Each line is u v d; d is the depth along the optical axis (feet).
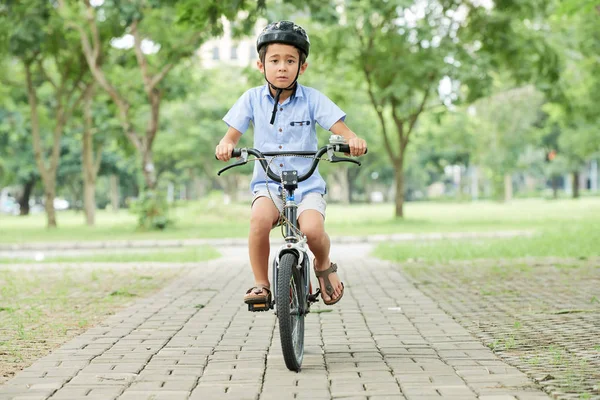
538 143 207.72
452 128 163.84
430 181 315.17
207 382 16.10
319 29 88.53
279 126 17.89
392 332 22.12
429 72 82.94
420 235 71.36
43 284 35.68
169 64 82.53
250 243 17.28
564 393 14.52
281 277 16.46
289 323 16.37
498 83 152.76
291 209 17.37
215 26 39.99
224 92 174.70
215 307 27.81
